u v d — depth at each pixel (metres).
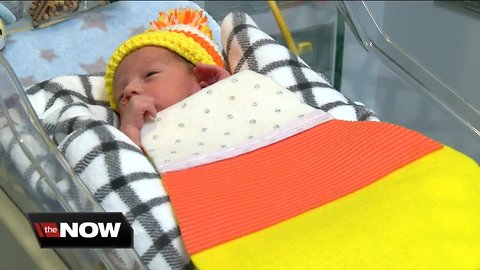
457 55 1.34
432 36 1.44
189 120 0.95
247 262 0.70
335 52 1.47
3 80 0.82
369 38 1.35
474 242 0.71
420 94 1.25
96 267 0.74
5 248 0.85
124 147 0.83
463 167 0.81
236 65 1.11
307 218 0.76
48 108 1.00
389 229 0.73
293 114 0.95
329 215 0.76
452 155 0.83
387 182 0.81
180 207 0.76
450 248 0.70
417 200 0.77
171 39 1.04
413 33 1.48
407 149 0.85
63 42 1.23
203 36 1.11
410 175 0.81
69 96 1.04
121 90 1.03
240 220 0.76
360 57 1.40
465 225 0.73
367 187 0.80
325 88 1.06
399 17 1.52
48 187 0.73
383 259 0.69
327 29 1.51
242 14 1.15
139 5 1.34
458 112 1.11
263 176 0.83
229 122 0.95
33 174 0.75
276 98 0.98
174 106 0.98
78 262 0.75
